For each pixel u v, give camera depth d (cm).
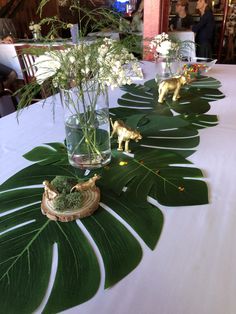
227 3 488
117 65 78
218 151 94
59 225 64
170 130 110
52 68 75
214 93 151
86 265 54
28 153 96
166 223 64
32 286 50
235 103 137
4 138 108
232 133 106
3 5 461
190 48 211
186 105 135
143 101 143
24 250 57
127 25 87
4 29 383
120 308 46
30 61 195
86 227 63
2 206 71
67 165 88
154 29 259
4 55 298
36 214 67
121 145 96
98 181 79
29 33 452
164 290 49
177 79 138
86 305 47
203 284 50
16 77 301
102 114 84
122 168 85
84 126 83
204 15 387
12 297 49
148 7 255
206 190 74
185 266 53
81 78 76
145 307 46
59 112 131
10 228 64
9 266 54
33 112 132
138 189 76
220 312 45
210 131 108
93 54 73
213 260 54
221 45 510
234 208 68
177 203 70
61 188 68
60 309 46
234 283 50
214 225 63
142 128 112
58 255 56
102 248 58
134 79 176
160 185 77
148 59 223
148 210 68
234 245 57
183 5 444
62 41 83
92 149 84
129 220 65
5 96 165
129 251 57
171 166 86
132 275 52
